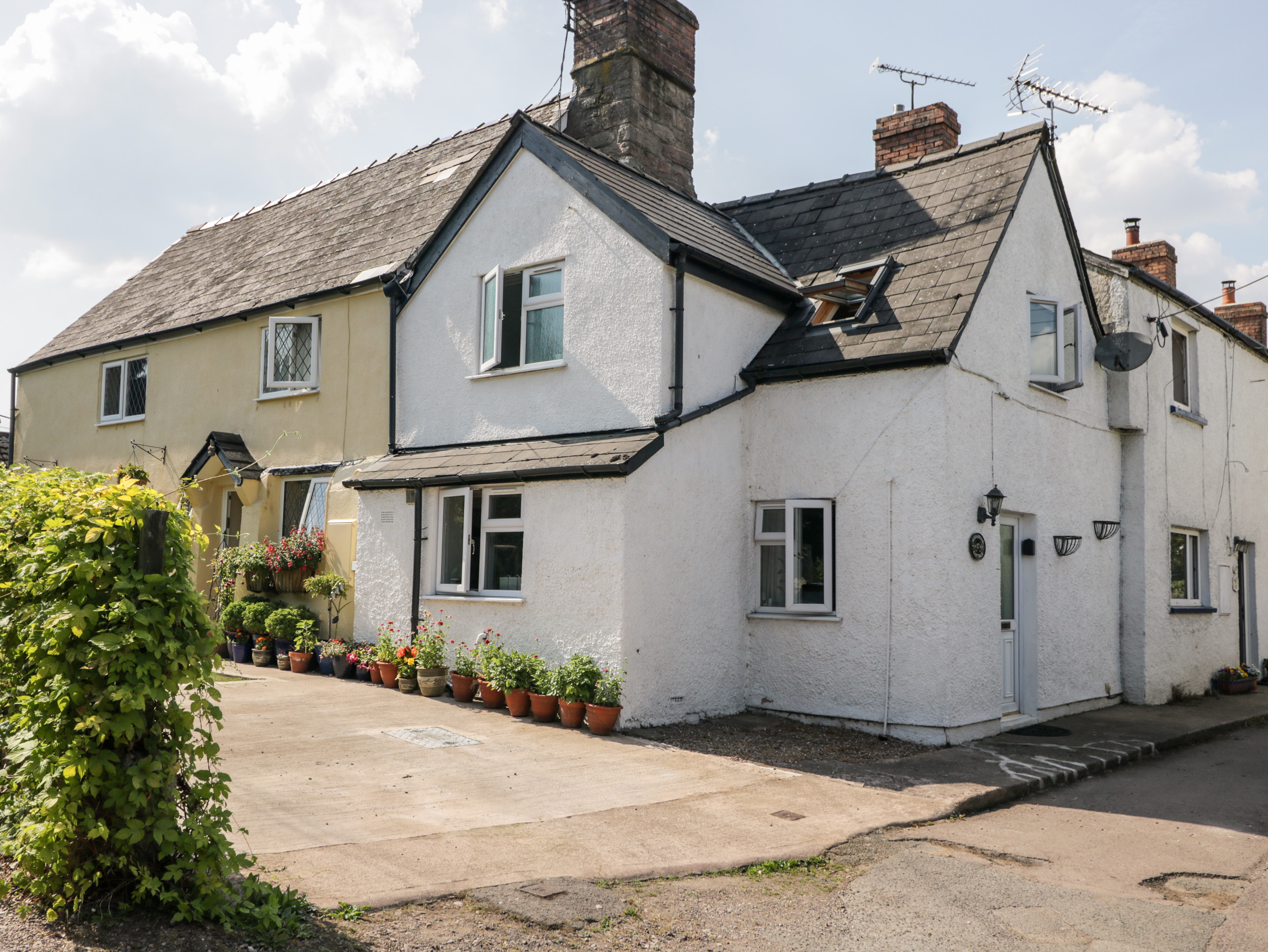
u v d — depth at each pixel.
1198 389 15.43
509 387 11.75
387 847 5.57
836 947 4.63
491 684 10.19
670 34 14.26
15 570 4.45
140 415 17.66
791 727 10.21
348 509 13.49
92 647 4.10
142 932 4.06
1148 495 13.47
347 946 4.19
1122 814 7.48
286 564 13.53
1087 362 12.71
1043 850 6.39
